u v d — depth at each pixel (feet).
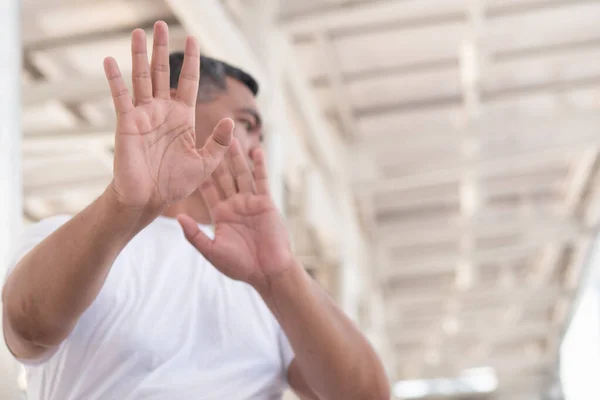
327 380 3.47
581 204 32.91
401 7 18.06
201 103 4.00
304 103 22.18
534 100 26.40
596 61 24.32
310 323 3.40
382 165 29.53
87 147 18.98
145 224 2.87
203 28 13.20
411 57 23.12
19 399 4.24
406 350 54.70
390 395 3.58
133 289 3.36
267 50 16.17
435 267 36.42
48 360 3.29
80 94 16.08
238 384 3.51
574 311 43.80
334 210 26.02
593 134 24.43
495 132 25.43
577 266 38.40
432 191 31.68
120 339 3.24
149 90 2.94
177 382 3.30
